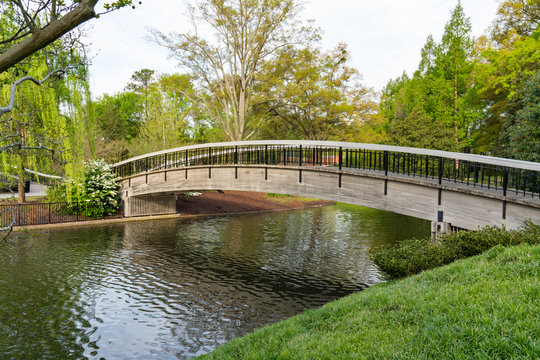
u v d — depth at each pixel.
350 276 12.18
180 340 7.73
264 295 10.47
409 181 10.01
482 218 8.16
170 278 12.03
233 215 26.22
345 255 14.91
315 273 12.52
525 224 7.07
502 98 28.28
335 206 32.34
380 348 3.53
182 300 10.09
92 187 22.61
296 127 37.56
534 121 15.34
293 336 4.78
